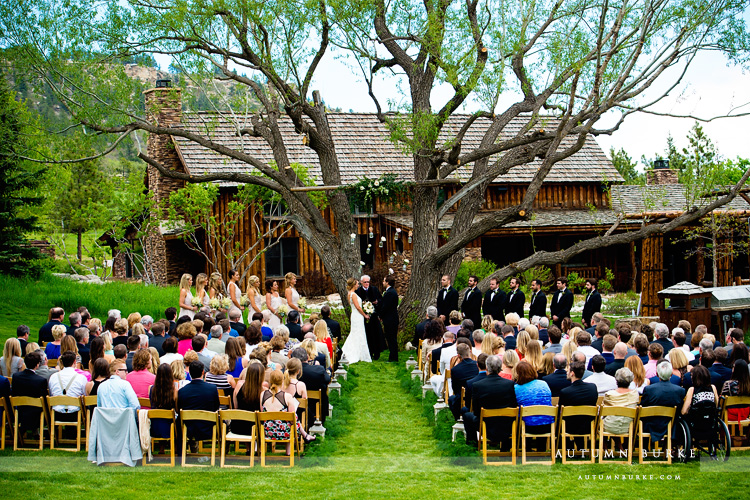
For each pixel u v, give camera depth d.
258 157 27.56
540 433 8.27
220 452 8.45
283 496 7.19
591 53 15.52
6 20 14.88
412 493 7.30
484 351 9.37
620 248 30.41
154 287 23.23
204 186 24.56
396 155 29.12
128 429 8.12
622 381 8.20
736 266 28.34
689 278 30.94
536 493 7.28
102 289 21.55
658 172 34.38
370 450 9.03
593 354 9.72
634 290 27.58
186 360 8.81
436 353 11.38
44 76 15.55
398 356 15.96
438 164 17.03
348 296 16.91
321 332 11.71
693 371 8.27
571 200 30.34
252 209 27.03
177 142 27.22
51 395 8.78
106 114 15.97
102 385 8.20
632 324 17.31
